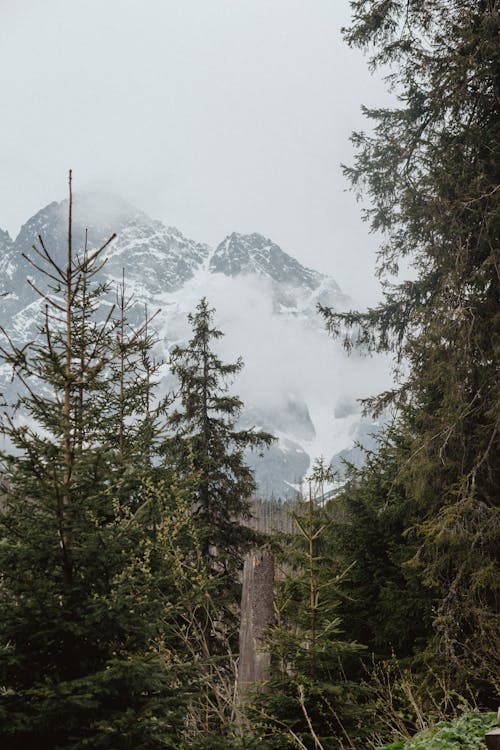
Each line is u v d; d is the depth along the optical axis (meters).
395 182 18.66
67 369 7.43
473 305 15.41
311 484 9.59
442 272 16.69
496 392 14.84
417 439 15.57
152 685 7.20
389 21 17.89
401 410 17.14
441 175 15.83
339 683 8.98
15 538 7.25
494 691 12.95
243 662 10.98
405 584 15.57
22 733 6.89
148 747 7.07
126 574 7.41
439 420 15.43
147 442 10.30
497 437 14.98
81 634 7.22
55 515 7.15
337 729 8.82
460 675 12.79
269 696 8.80
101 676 6.79
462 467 15.05
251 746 7.66
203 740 7.52
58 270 7.61
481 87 16.78
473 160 16.39
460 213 16.08
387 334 18.67
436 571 14.54
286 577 9.27
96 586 7.40
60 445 7.36
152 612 7.57
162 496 9.92
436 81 16.59
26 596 6.99
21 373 7.34
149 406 11.52
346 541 16.02
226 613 15.55
